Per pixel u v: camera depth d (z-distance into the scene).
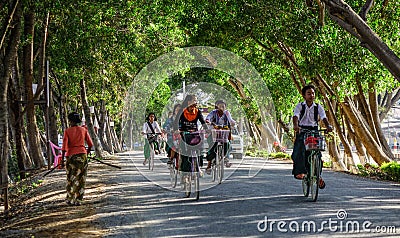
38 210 13.14
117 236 9.12
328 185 15.91
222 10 23.39
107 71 33.28
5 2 18.23
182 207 11.88
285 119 44.53
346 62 22.11
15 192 18.95
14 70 25.12
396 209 11.11
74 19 23.84
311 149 12.02
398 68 14.55
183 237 8.80
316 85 25.89
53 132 28.88
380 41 14.73
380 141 28.52
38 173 23.36
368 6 15.34
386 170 19.97
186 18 25.70
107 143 54.91
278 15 22.17
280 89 33.16
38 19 25.52
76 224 10.52
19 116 22.00
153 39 29.78
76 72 29.95
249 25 22.64
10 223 12.39
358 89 27.75
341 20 14.97
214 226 9.61
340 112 28.09
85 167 13.30
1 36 17.83
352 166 24.30
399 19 23.12
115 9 25.55
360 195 13.38
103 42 26.25
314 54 22.09
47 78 22.62
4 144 16.48
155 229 9.53
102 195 14.59
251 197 13.12
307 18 22.19
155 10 26.78
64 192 15.86
